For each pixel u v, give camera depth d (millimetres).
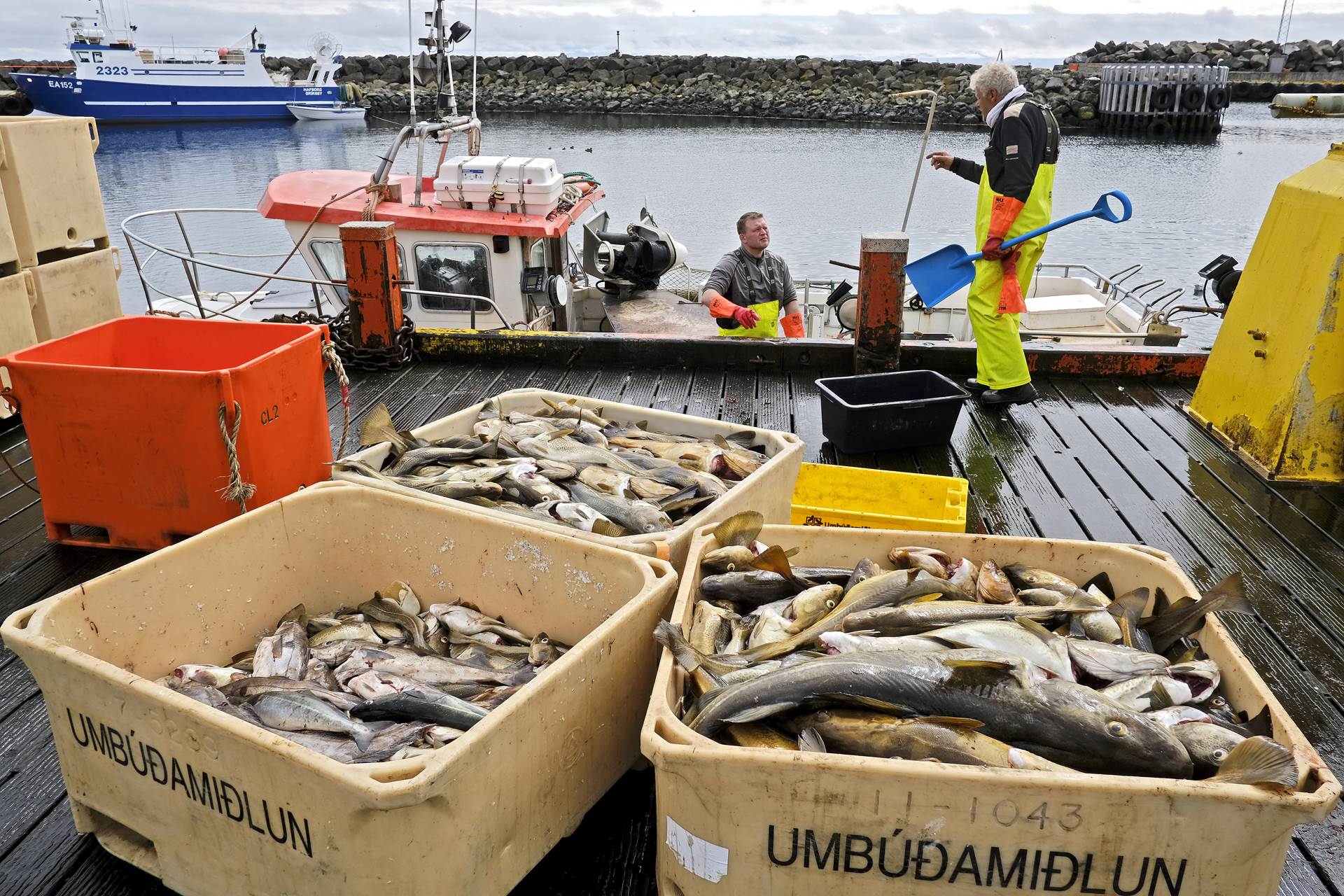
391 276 6285
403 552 3141
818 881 1944
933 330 9875
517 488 3348
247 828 2025
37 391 3736
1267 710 2080
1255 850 1789
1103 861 1828
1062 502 4621
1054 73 51219
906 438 5133
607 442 3803
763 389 6133
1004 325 5629
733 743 2166
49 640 2213
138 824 2256
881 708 2111
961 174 6391
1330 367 4656
